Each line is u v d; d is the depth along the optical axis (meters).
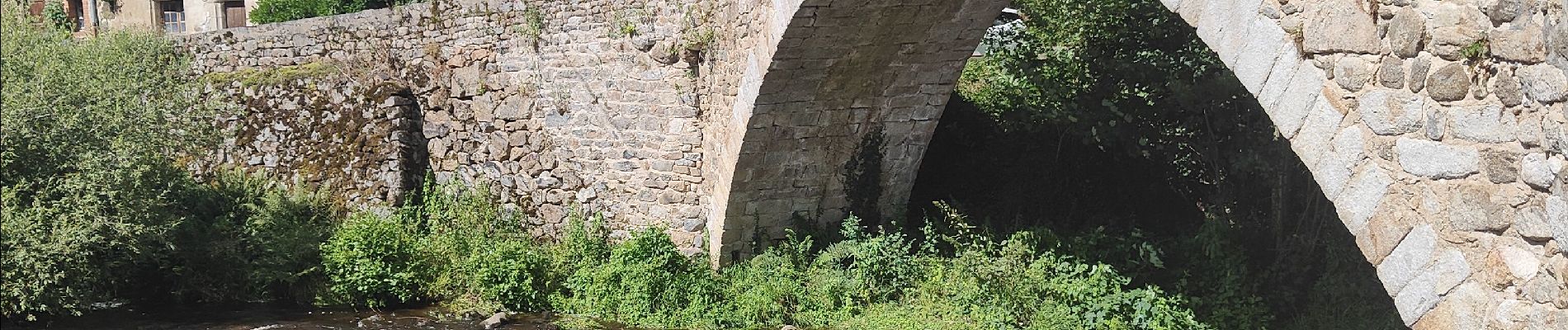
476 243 10.60
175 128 10.32
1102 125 10.14
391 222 10.55
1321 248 9.44
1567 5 3.63
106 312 9.77
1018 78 10.72
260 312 9.90
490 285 10.09
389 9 11.56
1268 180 10.05
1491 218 4.05
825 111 9.05
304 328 9.34
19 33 9.80
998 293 8.90
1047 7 10.55
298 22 12.02
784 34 7.82
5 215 8.97
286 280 10.23
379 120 11.39
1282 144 9.62
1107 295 8.73
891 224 10.24
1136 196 10.80
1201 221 10.48
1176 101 9.98
